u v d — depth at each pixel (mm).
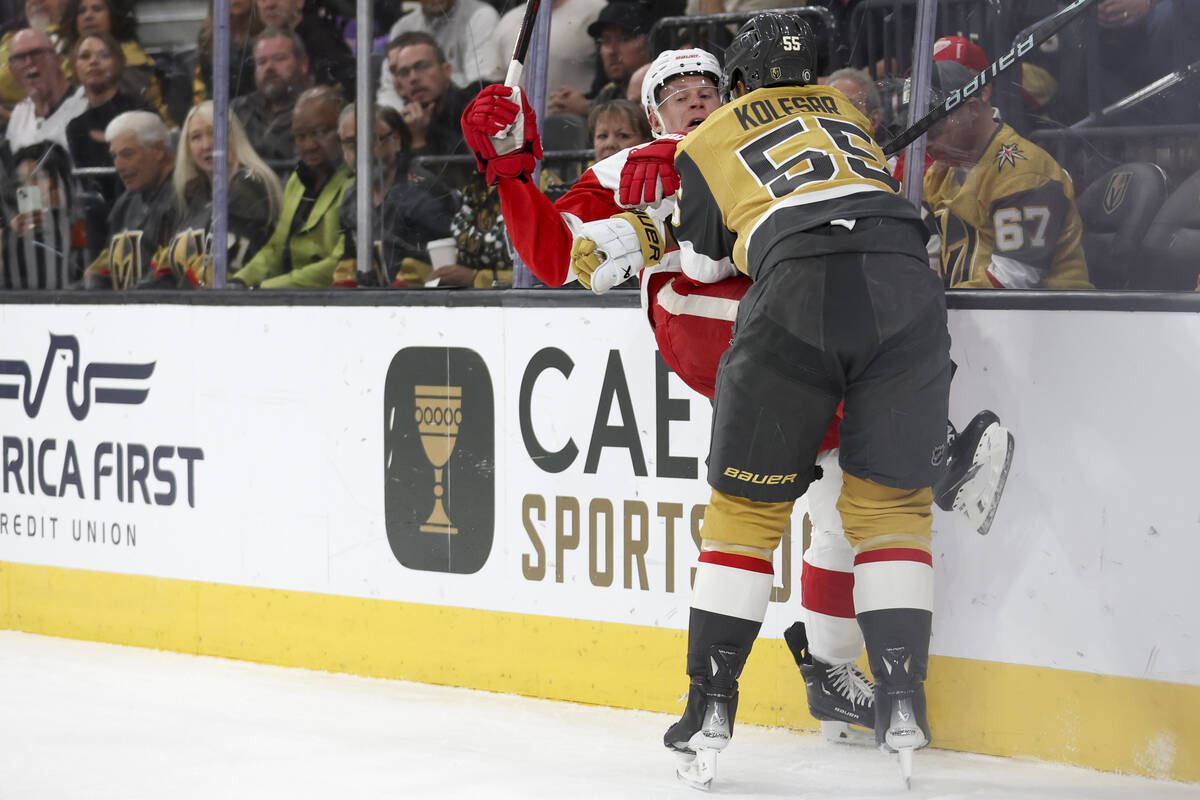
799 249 5270
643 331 7039
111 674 8195
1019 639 6270
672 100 6461
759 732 6816
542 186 10031
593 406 7234
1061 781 5926
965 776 6008
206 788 5883
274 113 11188
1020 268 8344
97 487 9109
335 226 10648
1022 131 8664
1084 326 6039
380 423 7934
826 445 5977
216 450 8547
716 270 5859
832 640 6340
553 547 7422
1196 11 8242
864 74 8859
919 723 5676
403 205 10422
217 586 8617
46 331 9266
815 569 6305
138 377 8844
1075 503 6102
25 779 6062
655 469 7066
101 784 5969
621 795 5703
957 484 6379
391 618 7984
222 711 7270
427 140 10531
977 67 8461
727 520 5664
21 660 8617
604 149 9672
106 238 12203
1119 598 6016
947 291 6355
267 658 8438
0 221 12625
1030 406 6188
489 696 7578
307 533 8242
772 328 5281
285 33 11133
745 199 5547
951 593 6422
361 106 8742
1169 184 8219
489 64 10398
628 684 7230
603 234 5973
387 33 10977
